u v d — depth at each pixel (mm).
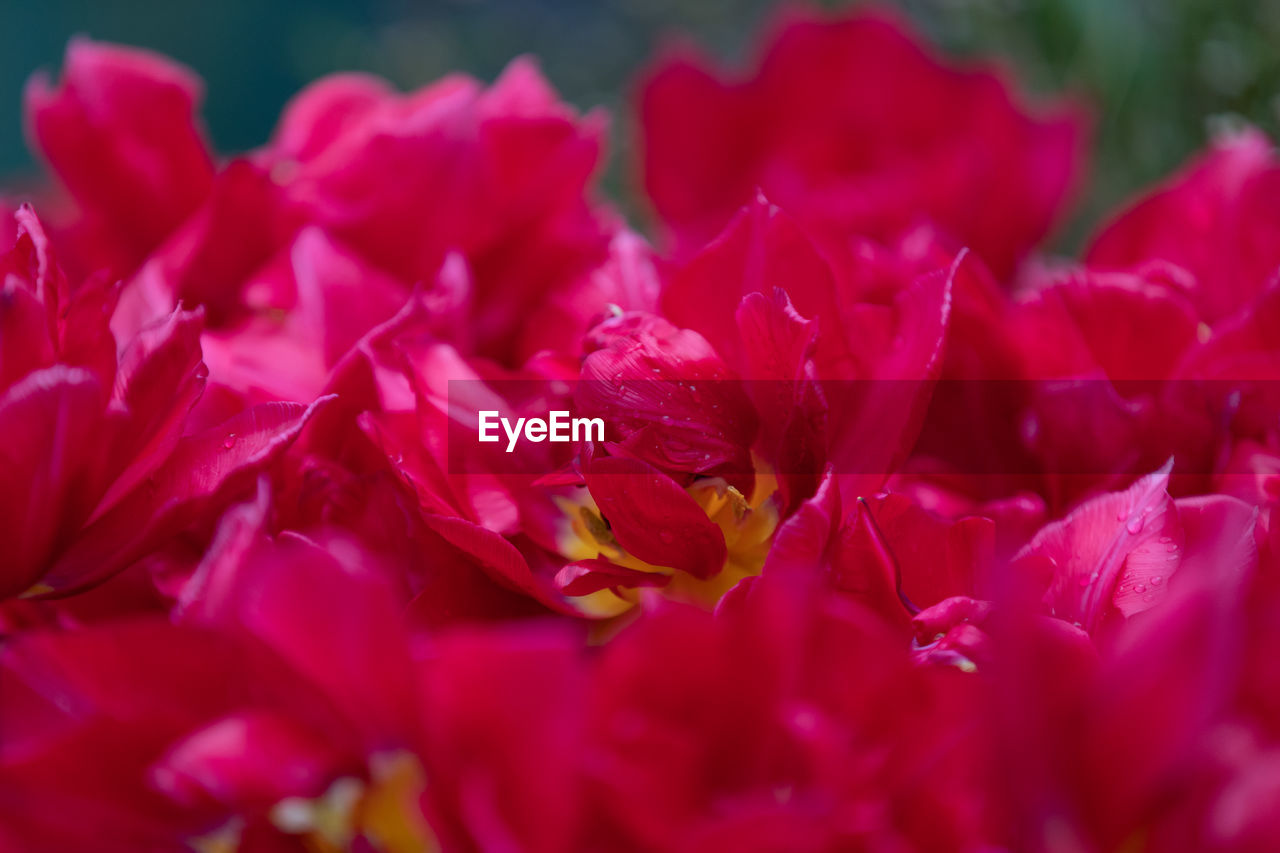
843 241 491
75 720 377
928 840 363
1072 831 353
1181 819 354
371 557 431
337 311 479
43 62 2785
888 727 367
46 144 529
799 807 358
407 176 512
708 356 422
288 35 2771
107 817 367
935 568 417
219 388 461
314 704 367
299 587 362
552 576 432
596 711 363
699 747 362
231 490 412
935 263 478
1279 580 399
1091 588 416
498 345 526
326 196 514
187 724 370
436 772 360
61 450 397
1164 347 465
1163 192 513
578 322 475
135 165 532
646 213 797
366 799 368
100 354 412
